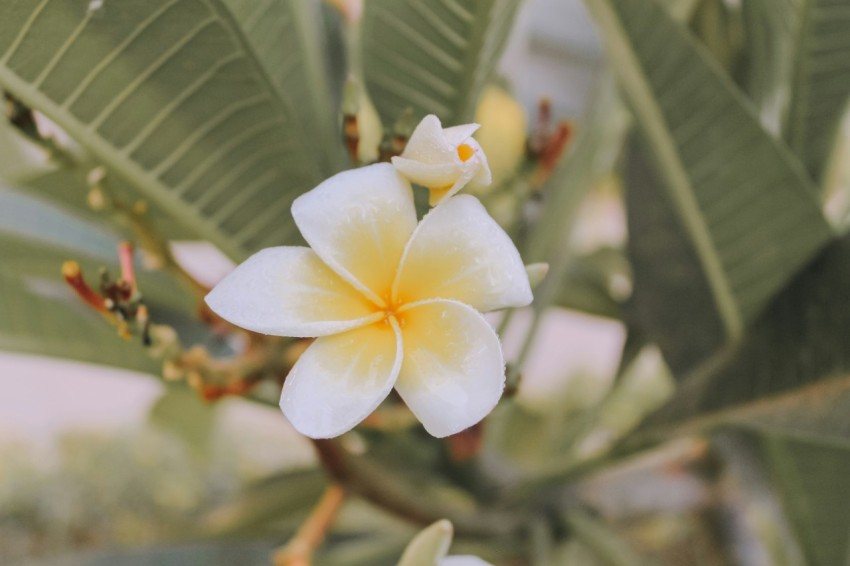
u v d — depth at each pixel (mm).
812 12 387
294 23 349
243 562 458
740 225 403
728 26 443
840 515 454
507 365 340
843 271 390
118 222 358
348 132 328
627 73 385
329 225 274
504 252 273
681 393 428
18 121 333
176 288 440
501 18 340
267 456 1083
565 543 533
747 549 586
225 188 338
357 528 567
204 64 305
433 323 270
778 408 377
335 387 262
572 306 599
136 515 1062
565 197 482
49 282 467
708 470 595
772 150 382
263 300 269
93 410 1352
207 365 336
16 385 1430
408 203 280
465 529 478
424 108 355
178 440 640
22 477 1117
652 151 428
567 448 598
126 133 319
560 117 591
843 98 412
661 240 504
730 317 425
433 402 261
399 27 338
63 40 292
